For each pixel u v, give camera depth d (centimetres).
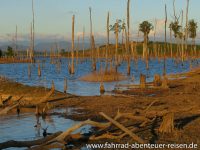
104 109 2594
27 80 5444
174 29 8975
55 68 8931
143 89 3838
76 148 1554
